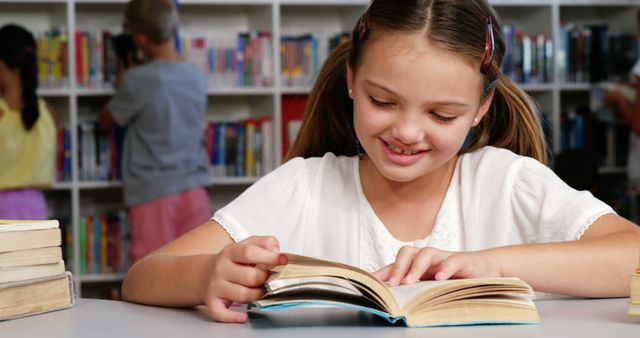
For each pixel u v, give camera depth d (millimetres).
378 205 1454
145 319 1074
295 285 1036
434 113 1173
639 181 4340
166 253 1269
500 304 1006
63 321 1067
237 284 1046
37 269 1125
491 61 1228
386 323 1009
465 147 1501
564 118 4500
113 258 4070
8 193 3637
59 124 4043
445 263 1094
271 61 4215
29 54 3605
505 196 1405
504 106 1483
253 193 1436
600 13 4734
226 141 4211
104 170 4070
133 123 3779
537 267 1151
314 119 1540
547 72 4422
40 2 4094
